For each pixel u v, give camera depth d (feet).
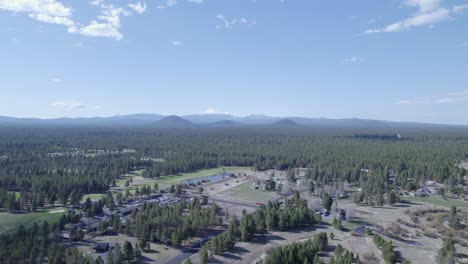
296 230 458.09
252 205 595.47
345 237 433.48
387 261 352.08
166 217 438.40
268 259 322.34
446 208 577.02
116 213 519.19
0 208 533.55
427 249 402.31
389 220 507.30
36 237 367.86
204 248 361.10
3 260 331.36
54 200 572.92
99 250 383.04
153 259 365.81
